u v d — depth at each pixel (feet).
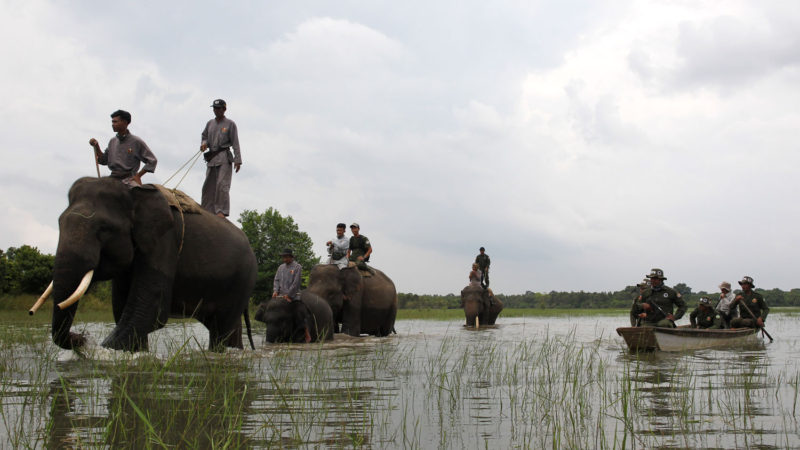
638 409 19.70
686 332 43.16
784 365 32.78
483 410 19.35
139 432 15.43
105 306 114.83
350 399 20.77
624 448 14.62
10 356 29.76
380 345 45.55
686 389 23.26
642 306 50.70
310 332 50.21
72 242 30.07
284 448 14.39
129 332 32.27
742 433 16.39
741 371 29.76
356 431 16.24
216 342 39.50
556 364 32.17
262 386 22.88
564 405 20.33
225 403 17.74
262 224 179.52
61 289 29.60
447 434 16.19
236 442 14.70
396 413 18.67
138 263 33.35
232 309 39.34
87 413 17.34
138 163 34.86
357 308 61.57
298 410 18.61
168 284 34.12
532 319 118.52
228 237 38.96
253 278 41.01
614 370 30.07
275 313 48.14
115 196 32.12
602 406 20.20
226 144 41.06
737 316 63.98
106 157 35.04
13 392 20.42
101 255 31.99
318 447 14.56
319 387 23.18
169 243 34.30
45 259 137.28
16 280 135.44
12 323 66.03
